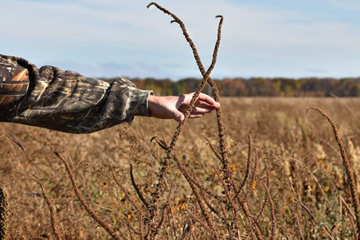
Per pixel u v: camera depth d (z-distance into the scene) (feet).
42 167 19.07
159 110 6.92
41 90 7.02
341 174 17.19
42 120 7.01
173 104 6.89
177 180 13.21
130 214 12.57
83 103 7.02
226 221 7.00
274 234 7.28
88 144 22.16
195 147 19.86
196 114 7.02
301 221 12.67
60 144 18.24
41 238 11.75
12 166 16.21
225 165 6.83
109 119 7.02
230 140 16.20
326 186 16.46
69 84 7.16
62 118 7.02
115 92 7.07
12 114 6.97
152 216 6.55
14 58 7.09
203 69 6.33
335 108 49.60
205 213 6.80
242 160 15.25
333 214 14.07
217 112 6.67
